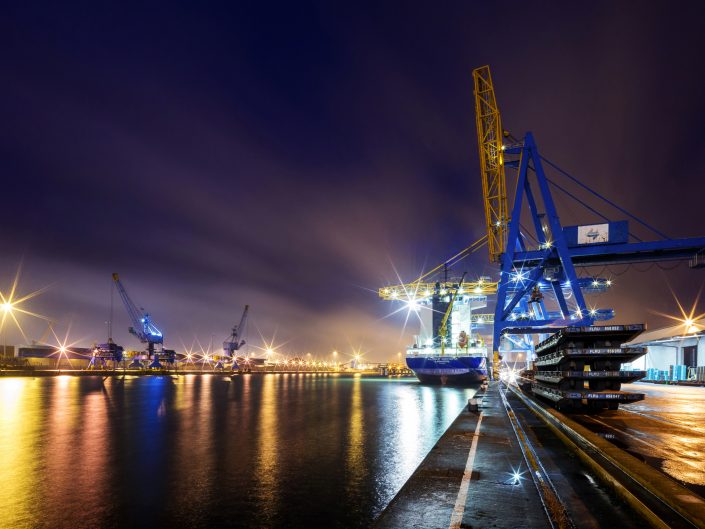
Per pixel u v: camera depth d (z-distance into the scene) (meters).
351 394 55.53
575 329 16.67
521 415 18.34
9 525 9.45
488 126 60.72
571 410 18.31
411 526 5.80
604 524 5.64
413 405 38.94
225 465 14.90
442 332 85.56
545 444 11.61
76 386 76.12
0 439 20.73
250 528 9.16
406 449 17.67
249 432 22.55
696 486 7.74
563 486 7.45
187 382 96.38
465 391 62.72
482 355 81.19
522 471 8.83
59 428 24.47
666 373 73.31
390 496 11.24
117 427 24.73
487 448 11.27
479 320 107.44
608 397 16.34
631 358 16.77
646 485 6.37
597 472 8.19
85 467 14.80
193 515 9.97
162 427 24.62
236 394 55.50
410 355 89.62
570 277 50.66
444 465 9.36
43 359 176.12
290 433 22.14
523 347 114.31
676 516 5.28
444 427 24.38
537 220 58.38
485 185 60.12
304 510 10.19
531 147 57.12
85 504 10.80
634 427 14.89
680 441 12.30
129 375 144.25
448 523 5.90
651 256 52.09
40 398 48.16
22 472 14.11
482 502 6.80
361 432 22.45
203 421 27.38
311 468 14.33
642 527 5.53
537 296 53.00
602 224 51.09
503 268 54.53
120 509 10.43
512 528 5.70
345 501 10.84
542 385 22.81
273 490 11.82
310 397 49.84
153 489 12.01
